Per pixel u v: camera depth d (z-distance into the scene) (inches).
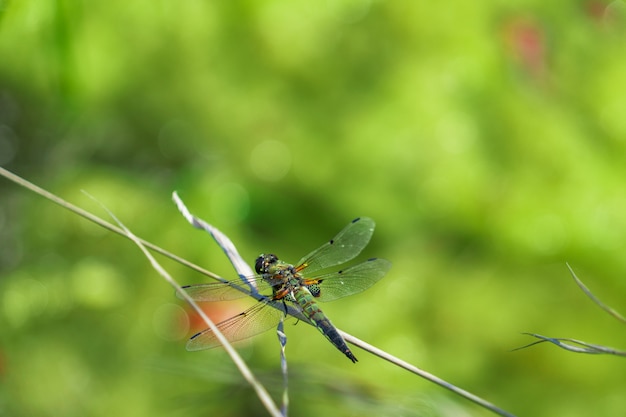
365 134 32.4
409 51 32.7
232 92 32.6
